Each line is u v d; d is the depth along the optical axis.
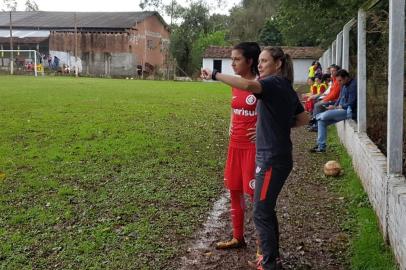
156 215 5.94
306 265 4.67
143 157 8.88
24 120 12.43
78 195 6.62
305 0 17.88
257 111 4.25
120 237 5.25
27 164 8.17
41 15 55.84
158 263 4.70
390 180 4.88
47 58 49.22
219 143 10.55
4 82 28.27
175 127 12.32
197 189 7.05
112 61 47.56
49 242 5.12
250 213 6.14
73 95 19.69
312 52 46.88
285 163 4.17
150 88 26.20
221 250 5.03
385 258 4.59
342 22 19.36
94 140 10.18
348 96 9.52
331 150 9.98
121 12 54.88
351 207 6.23
